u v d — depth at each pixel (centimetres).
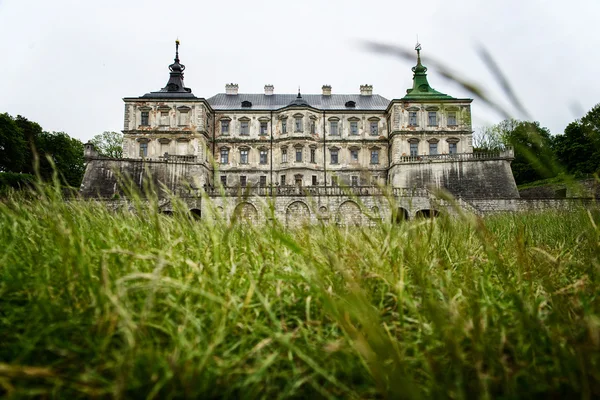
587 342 129
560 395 127
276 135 4253
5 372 110
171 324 152
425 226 298
